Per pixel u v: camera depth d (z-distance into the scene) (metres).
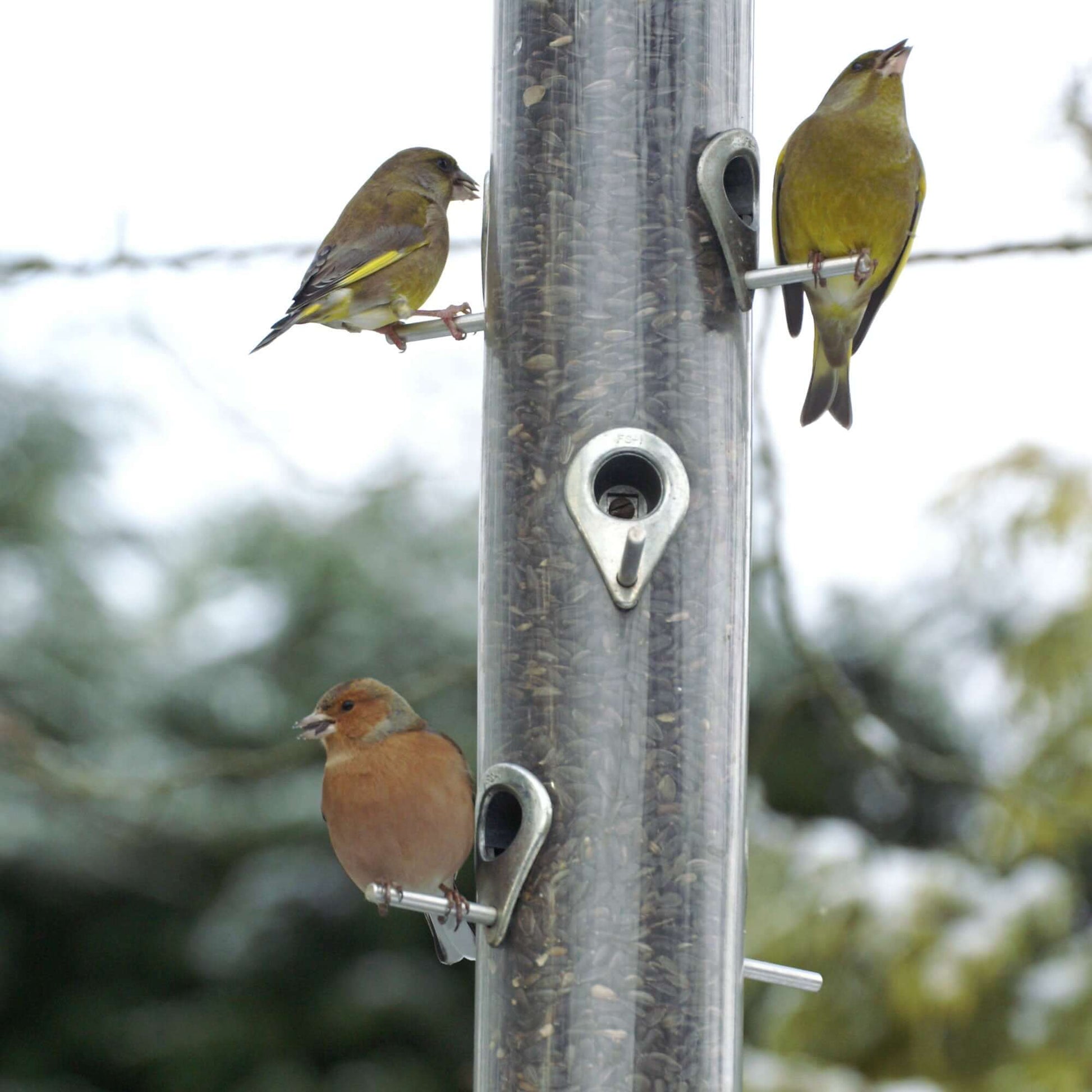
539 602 7.23
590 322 7.45
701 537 7.29
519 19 7.76
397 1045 20.83
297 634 21.03
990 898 14.31
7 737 11.43
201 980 21.17
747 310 7.60
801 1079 13.94
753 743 11.75
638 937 6.96
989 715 19.05
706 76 7.67
